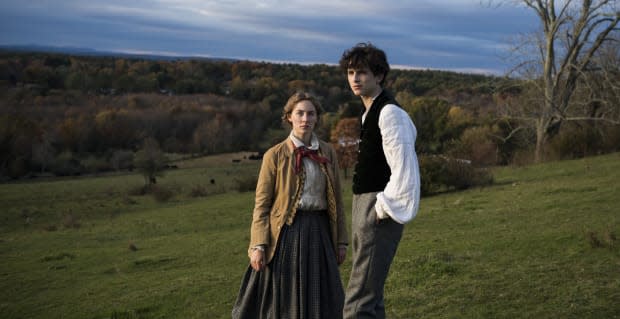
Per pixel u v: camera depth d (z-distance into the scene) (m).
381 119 3.13
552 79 31.12
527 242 8.22
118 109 88.69
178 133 81.19
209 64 124.69
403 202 2.99
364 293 3.27
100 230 22.97
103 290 9.63
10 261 15.34
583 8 29.44
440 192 21.20
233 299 7.41
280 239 3.55
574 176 19.22
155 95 102.38
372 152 3.21
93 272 12.16
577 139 28.50
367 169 3.24
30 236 22.88
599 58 29.94
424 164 21.03
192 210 27.53
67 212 32.94
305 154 3.61
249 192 37.12
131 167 67.25
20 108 80.94
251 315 3.63
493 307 5.23
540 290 5.62
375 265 3.22
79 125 73.50
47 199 40.62
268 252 3.54
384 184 3.20
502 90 32.16
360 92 3.29
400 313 5.30
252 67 122.69
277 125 86.50
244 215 23.17
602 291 5.40
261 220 3.57
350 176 42.78
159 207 32.94
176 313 7.08
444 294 5.80
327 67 114.81
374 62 3.20
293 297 3.49
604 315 4.78
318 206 3.63
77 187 48.78
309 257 3.54
